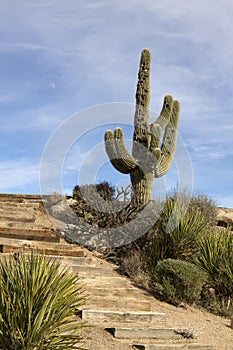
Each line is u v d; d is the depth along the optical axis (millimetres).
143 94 14125
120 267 10781
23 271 6301
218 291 10836
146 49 14305
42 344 5941
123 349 6961
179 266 9891
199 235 11938
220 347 7883
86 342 6863
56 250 10070
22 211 13031
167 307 9352
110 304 8320
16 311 5918
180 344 7516
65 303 6281
